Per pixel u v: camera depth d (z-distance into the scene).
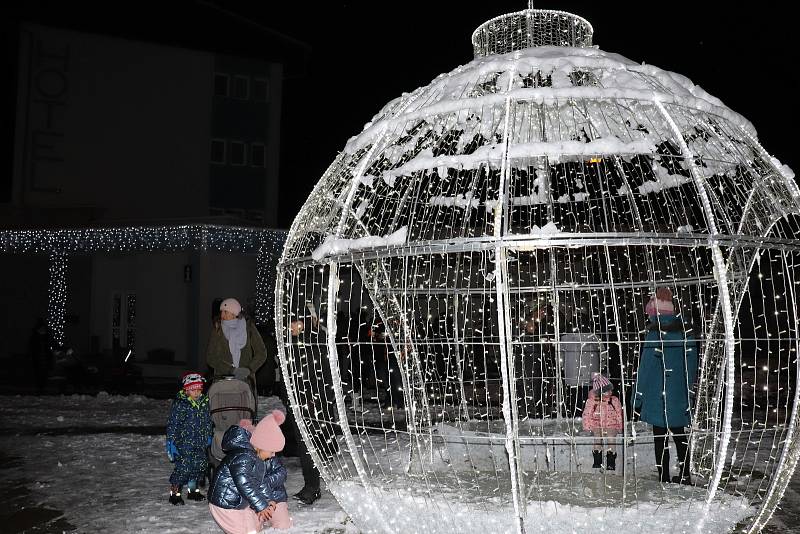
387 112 5.68
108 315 22.05
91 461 8.62
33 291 22.70
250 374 7.15
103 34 24.31
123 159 24.72
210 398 6.75
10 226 21.78
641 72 5.25
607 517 5.11
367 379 15.13
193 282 19.30
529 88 4.75
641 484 6.34
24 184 23.64
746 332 17.12
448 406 11.73
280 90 26.84
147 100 25.03
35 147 23.75
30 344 16.80
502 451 7.20
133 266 21.50
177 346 20.38
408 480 6.27
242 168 26.22
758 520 5.26
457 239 4.57
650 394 6.36
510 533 4.98
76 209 22.55
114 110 24.69
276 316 5.83
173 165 25.22
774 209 5.50
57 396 15.38
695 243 4.60
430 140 5.90
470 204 6.71
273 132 26.67
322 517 6.05
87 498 6.88
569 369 8.99
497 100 4.77
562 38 6.07
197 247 19.22
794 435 5.16
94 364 20.75
